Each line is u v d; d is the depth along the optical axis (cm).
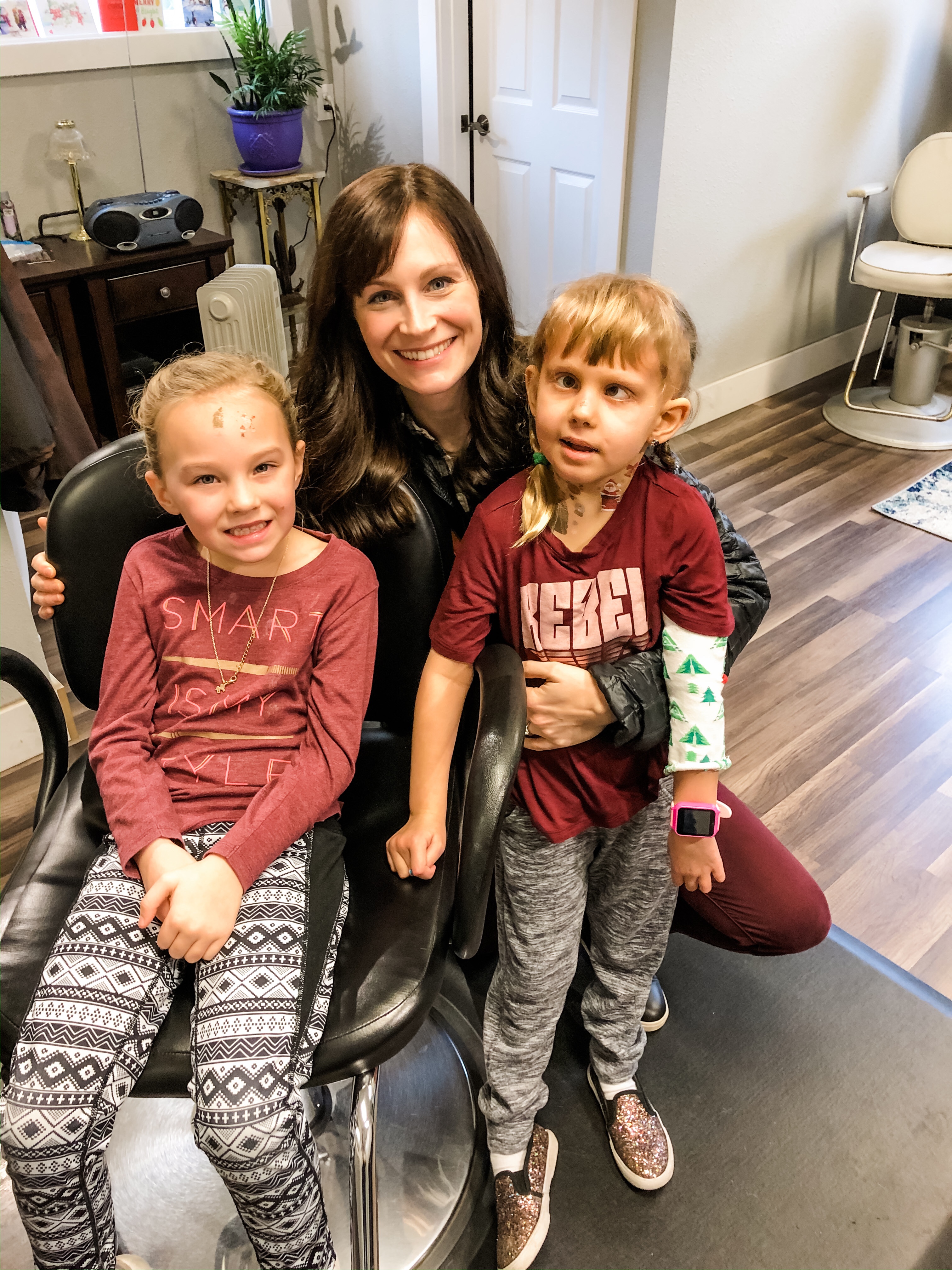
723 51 285
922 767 202
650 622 100
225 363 94
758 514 296
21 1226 123
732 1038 148
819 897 133
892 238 390
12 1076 83
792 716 216
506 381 110
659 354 84
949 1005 153
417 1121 135
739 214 322
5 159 316
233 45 347
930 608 252
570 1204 127
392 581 109
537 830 106
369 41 364
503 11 320
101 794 100
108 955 88
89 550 110
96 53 318
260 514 93
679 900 137
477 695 114
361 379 106
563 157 323
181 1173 129
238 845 91
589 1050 144
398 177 95
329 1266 94
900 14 332
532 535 93
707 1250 122
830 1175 130
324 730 99
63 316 301
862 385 383
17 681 111
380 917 100
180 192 354
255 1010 85
